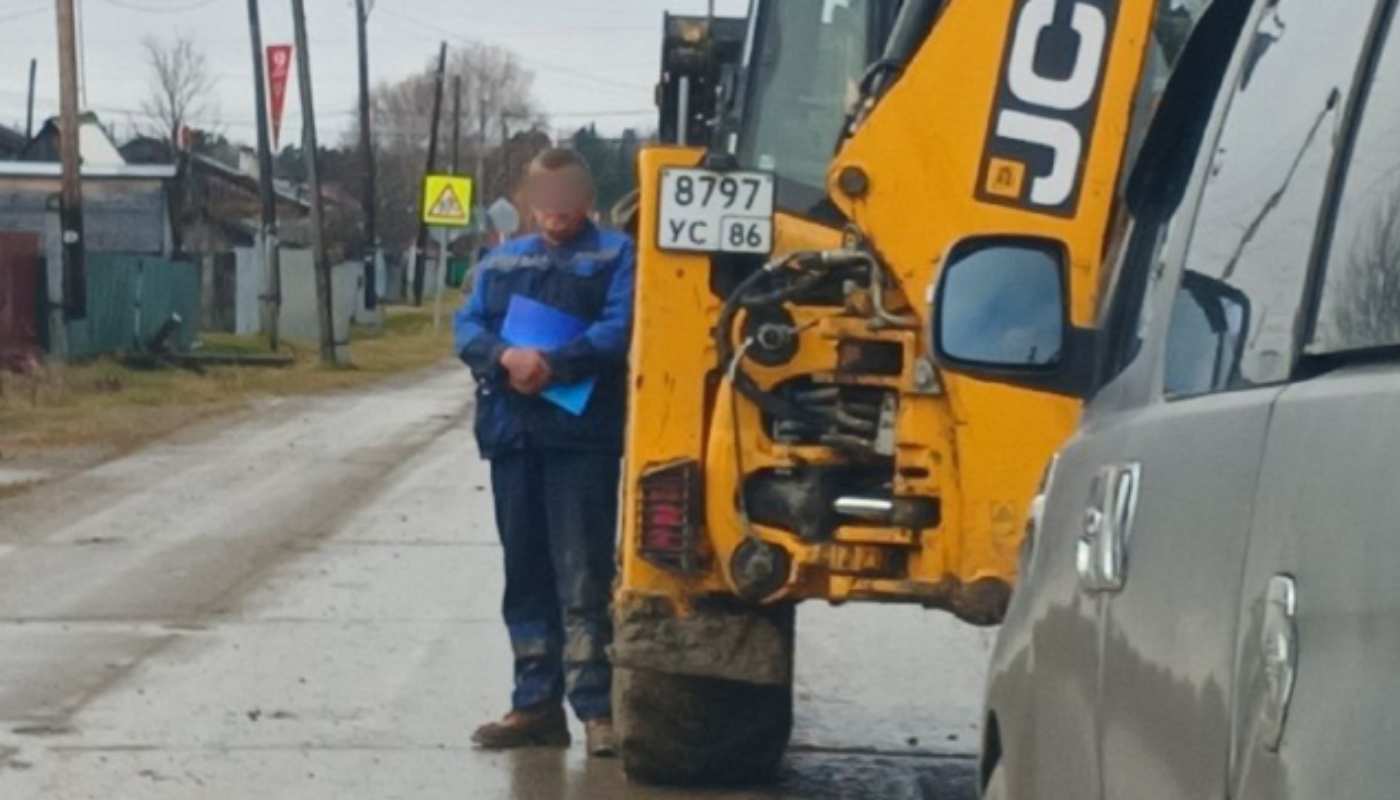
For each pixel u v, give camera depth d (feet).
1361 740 8.11
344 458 66.08
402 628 35.99
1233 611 9.70
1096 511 12.78
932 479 22.50
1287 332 10.27
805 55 25.40
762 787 25.89
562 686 27.66
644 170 23.50
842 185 22.34
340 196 254.88
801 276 22.84
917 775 26.68
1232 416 10.39
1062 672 13.30
